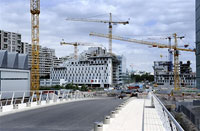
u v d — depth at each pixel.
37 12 86.00
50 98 31.80
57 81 159.00
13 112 16.97
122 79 193.00
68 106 22.55
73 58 197.75
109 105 23.88
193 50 135.62
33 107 20.36
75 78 165.75
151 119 13.46
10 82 44.12
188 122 35.50
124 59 199.12
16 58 49.22
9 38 137.75
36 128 10.86
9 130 10.34
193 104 43.97
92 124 12.05
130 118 14.01
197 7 42.81
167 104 50.62
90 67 161.12
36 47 86.69
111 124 11.89
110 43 171.50
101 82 156.62
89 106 22.62
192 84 171.88
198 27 42.31
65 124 12.01
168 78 179.12
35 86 85.31
